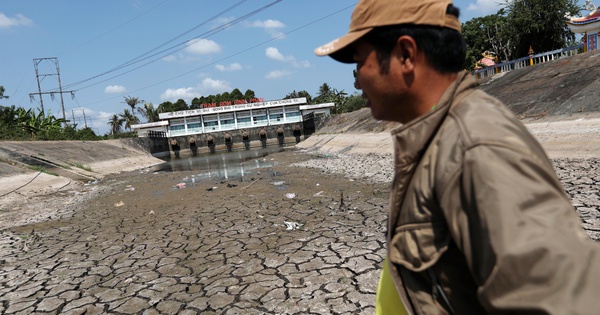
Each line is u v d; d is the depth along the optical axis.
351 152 20.20
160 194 11.09
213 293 3.83
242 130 48.91
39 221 8.38
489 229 0.61
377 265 4.09
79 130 36.88
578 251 0.56
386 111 0.98
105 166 22.56
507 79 17.66
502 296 0.60
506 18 24.47
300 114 50.53
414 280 0.88
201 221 6.95
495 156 0.65
